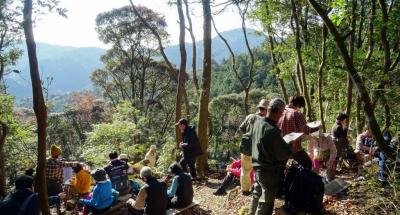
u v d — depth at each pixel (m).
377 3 9.33
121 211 7.45
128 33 36.28
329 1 8.46
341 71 10.91
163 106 36.78
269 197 5.04
